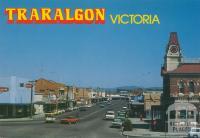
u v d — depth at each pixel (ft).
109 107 560.61
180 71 218.38
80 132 200.75
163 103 241.55
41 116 348.38
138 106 370.32
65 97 517.55
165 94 239.50
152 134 195.00
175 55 239.91
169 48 240.53
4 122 275.80
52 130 211.00
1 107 327.26
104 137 176.96
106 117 310.24
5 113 327.47
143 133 199.21
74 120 266.16
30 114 352.69
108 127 238.27
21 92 343.05
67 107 495.41
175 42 241.14
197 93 216.13
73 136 177.88
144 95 350.23
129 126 214.48
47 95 451.12
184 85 217.36
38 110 383.04
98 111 453.58
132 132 204.95
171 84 218.38
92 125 253.03
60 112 400.06
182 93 217.36
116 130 219.20
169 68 239.71
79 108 513.86
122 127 222.48
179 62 233.55
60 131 205.26
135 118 347.15
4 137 169.17
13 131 201.67
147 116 338.75
